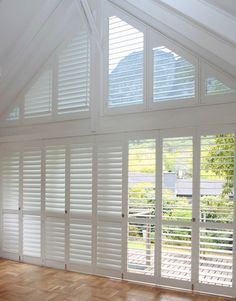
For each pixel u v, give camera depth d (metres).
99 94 3.80
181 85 3.35
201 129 3.22
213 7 2.40
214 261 3.09
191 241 3.21
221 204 3.10
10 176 4.48
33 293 3.21
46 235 4.11
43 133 4.17
